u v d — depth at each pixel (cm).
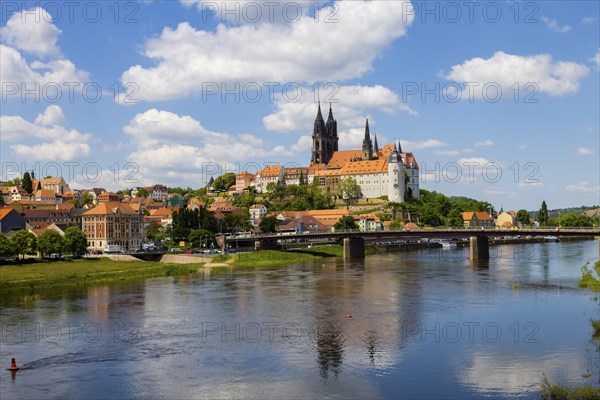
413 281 16138
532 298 12731
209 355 8606
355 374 7669
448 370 7744
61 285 16575
